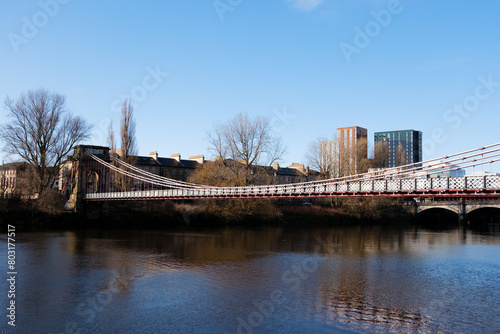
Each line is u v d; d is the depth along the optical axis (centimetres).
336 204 6988
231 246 3394
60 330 1415
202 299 1759
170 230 4825
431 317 1553
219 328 1432
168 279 2120
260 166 5769
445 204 7394
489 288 1988
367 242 3903
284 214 6100
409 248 3456
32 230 4575
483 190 2322
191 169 8169
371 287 1988
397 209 7706
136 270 2334
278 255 2927
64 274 2222
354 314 1581
